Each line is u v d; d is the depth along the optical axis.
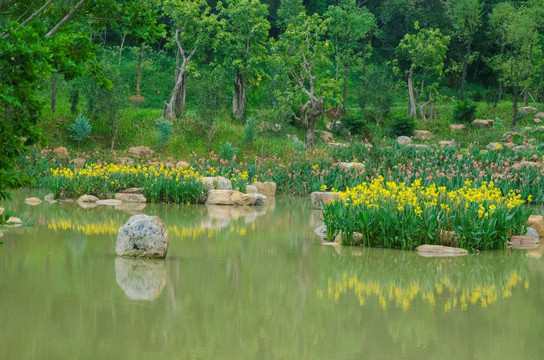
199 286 8.76
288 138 39.47
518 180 25.11
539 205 23.80
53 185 21.64
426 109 52.47
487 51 61.84
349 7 49.41
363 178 26.58
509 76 49.59
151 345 6.12
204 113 36.22
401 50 52.84
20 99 6.21
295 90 39.59
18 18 8.40
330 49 41.44
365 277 9.68
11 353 5.79
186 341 6.27
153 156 34.12
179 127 37.75
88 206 19.55
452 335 6.63
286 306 7.76
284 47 40.41
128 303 7.71
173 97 39.81
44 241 12.31
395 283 9.27
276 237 14.00
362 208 13.09
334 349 6.11
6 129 6.25
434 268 10.54
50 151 29.48
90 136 35.12
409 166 27.94
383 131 44.00
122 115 35.91
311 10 67.62
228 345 6.18
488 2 61.62
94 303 7.67
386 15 62.59
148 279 9.14
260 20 42.38
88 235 13.25
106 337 6.35
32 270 9.53
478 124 46.31
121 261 10.48
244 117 42.66
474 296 8.49
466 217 12.43
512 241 13.76
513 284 9.35
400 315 7.40
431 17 61.00
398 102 56.47
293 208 21.84
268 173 29.20
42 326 6.69
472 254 12.16
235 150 33.62
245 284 8.96
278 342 6.31
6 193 6.45
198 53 43.75
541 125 46.19
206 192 22.69
